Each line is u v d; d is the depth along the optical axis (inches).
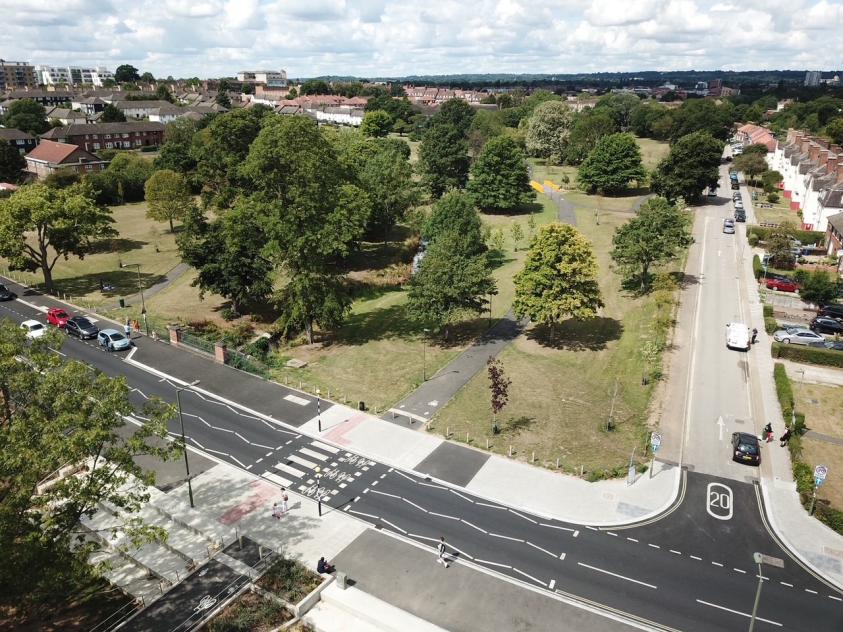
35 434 1156.5
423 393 2262.6
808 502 1632.6
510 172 4803.2
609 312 2918.3
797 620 1285.7
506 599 1343.5
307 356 2618.1
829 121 7317.9
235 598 1355.8
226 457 1897.1
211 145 4798.2
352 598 1344.7
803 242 3666.3
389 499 1688.0
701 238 3848.4
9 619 1280.8
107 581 1421.0
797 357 2378.2
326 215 2583.7
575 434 1973.4
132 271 3745.1
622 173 5182.1
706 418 2028.8
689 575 1406.3
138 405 2194.9
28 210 3107.8
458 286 2544.3
